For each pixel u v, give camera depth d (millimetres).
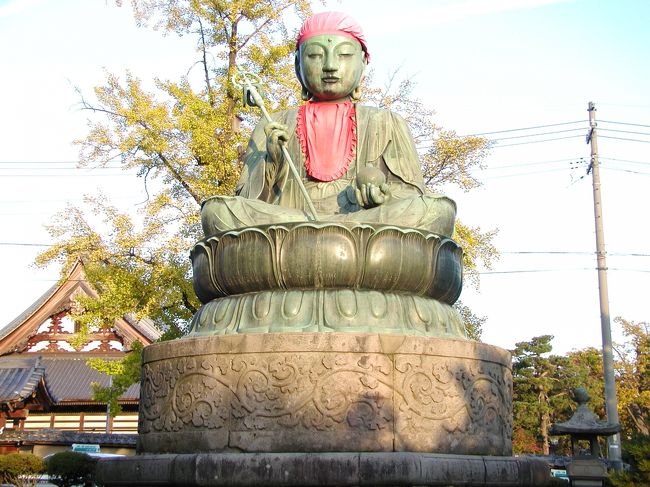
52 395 33219
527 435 50000
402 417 8398
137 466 8734
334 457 7891
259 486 7898
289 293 9203
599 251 27578
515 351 52281
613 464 25094
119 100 20969
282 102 22000
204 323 9680
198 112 21375
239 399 8492
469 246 22000
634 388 46438
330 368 8383
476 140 22797
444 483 8062
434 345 8789
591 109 28734
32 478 20188
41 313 38000
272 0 22891
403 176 11234
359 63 11930
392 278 9227
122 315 21031
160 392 9266
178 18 22531
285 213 9906
